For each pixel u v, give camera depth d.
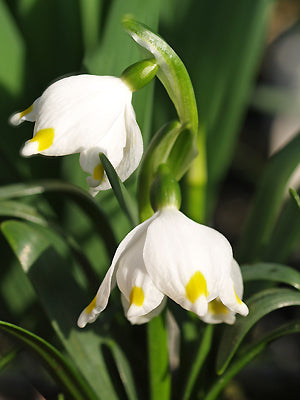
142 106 0.31
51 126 0.27
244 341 0.33
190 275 0.26
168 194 0.27
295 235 0.33
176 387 0.32
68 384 0.30
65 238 0.31
